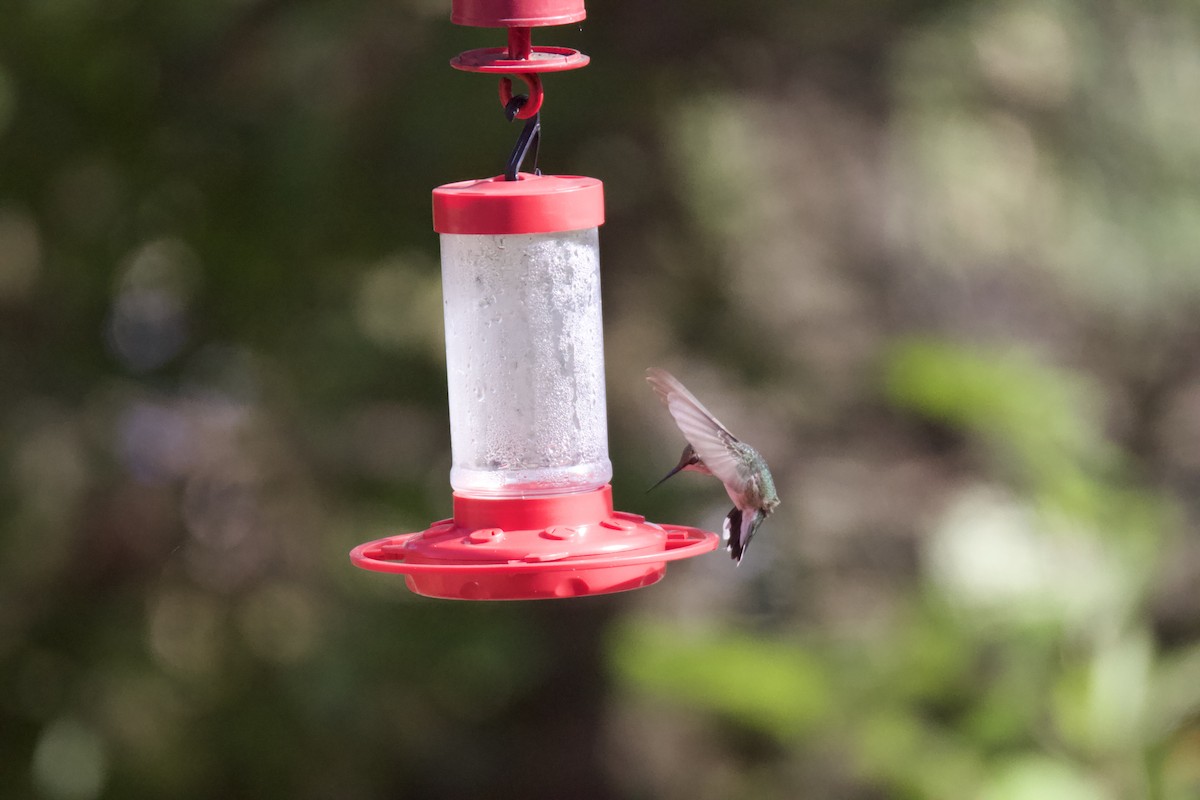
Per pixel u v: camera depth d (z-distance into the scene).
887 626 11.15
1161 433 16.02
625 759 14.55
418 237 12.14
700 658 7.94
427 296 13.21
